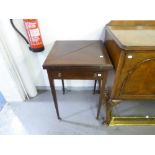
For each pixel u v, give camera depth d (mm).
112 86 1069
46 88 1753
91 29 1276
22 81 1504
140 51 820
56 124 1319
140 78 969
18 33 1265
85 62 912
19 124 1322
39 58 1486
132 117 1352
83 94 1691
